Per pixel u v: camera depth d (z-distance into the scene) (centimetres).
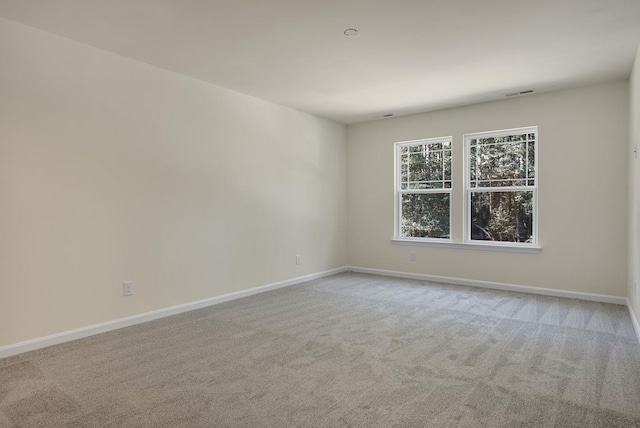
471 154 560
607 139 455
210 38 333
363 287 545
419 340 335
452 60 383
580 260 474
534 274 504
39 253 321
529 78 437
